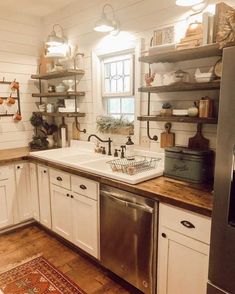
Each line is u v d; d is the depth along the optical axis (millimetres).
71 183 2537
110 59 2893
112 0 2676
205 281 1594
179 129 2297
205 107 1941
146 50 2455
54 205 2844
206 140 2107
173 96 2303
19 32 3461
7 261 2549
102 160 2670
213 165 2020
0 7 3221
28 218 3236
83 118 3289
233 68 1208
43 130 3695
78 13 3090
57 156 2914
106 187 2158
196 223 1590
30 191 3207
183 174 2016
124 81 2801
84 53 3111
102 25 2451
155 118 2199
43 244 2875
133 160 2469
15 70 3492
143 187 1896
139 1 2451
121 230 2080
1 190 2953
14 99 3494
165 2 2258
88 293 2123
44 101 3752
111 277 2320
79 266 2477
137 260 1994
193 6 2061
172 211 1710
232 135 1243
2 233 3084
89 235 2432
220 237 1370
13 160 2971
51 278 2301
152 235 1852
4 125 3467
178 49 1948
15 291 2135
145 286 1971
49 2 3076
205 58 2059
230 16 1510
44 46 3537
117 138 2875
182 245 1689
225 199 1315
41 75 3371
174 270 1762
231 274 1348
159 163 2410
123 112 2945
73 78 3303
